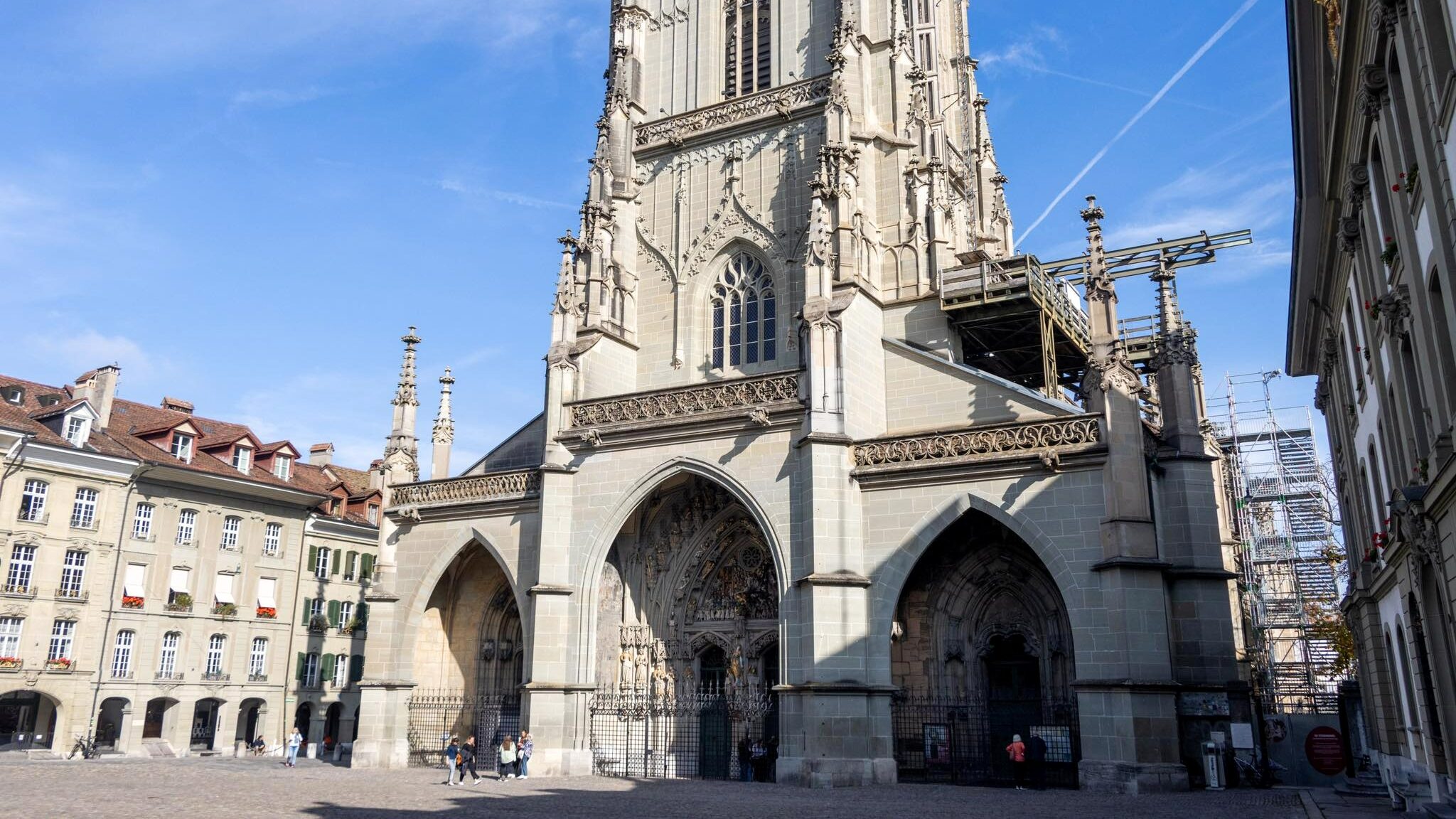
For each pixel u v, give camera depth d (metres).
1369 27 27.05
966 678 43.47
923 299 49.56
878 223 51.41
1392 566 35.16
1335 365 48.44
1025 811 30.12
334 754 72.38
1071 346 56.69
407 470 54.59
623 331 54.69
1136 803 32.41
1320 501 86.88
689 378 53.41
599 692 47.19
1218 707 40.12
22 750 65.81
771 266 52.69
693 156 56.38
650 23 61.44
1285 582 88.44
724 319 53.94
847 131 49.00
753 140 54.88
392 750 50.31
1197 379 66.25
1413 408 29.67
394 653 51.50
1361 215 33.62
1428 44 22.31
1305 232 41.16
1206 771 38.34
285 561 79.88
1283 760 55.00
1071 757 40.47
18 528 64.56
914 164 51.53
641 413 46.53
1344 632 77.19
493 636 53.62
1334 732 40.19
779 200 53.22
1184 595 41.75
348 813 29.25
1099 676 36.94
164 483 72.56
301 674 80.00
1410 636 33.56
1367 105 27.81
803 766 38.84
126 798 32.84
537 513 49.25
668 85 59.69
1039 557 39.69
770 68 56.91
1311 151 36.44
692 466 44.88
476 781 42.25
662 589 49.19
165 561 72.06
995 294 48.56
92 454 67.94
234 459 79.50
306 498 80.88
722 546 48.78
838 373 42.97
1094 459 38.50
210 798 33.53
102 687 67.38
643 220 57.06
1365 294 34.69
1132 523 37.59
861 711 39.28
